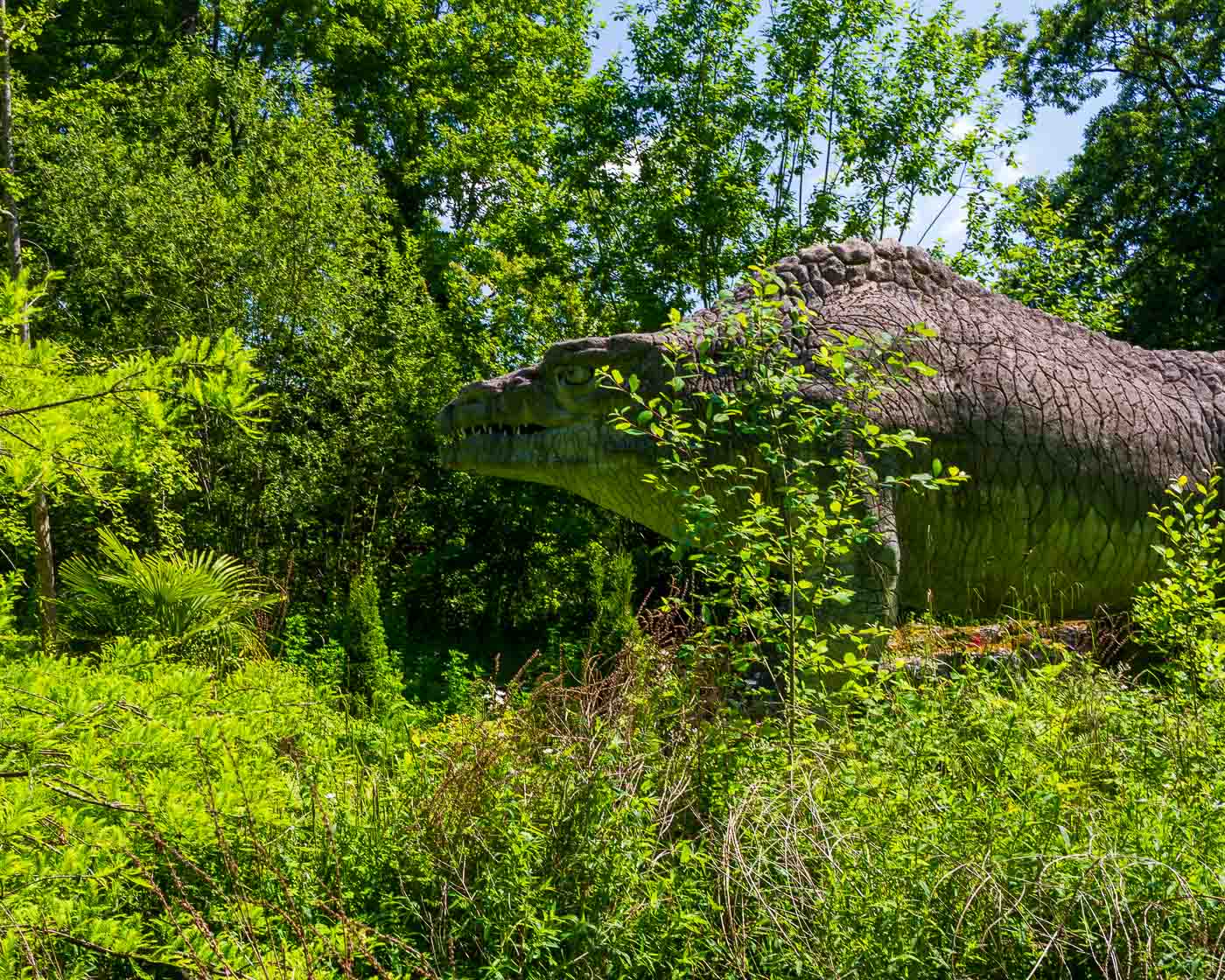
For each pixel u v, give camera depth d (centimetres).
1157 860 305
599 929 322
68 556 1155
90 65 1698
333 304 1247
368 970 351
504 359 1364
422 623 1405
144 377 317
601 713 414
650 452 595
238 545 1228
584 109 1423
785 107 1359
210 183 1256
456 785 397
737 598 450
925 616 516
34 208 1257
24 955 285
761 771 379
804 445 556
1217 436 661
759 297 477
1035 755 371
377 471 1334
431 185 1759
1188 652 462
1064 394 623
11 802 295
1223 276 1753
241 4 1691
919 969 303
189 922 338
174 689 385
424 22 1798
